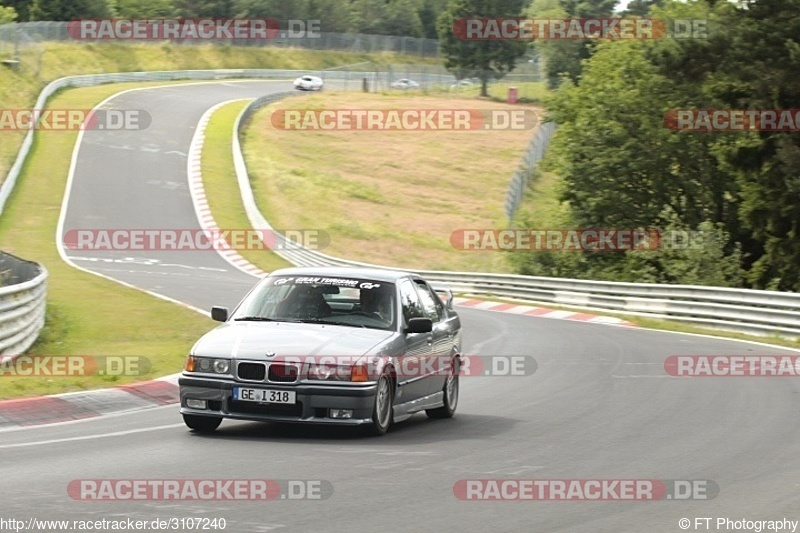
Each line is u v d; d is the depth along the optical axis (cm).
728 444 3306
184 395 3247
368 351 3247
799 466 2950
